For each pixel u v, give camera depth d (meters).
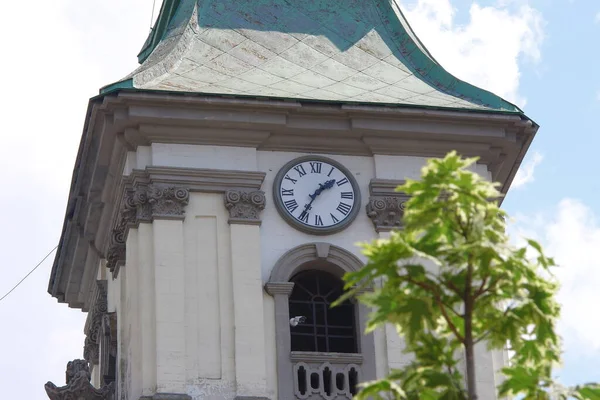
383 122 53.91
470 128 54.41
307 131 53.53
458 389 31.41
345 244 52.72
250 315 51.03
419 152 54.22
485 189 31.69
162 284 51.00
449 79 55.91
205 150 52.81
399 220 53.12
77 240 58.16
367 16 58.50
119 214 53.22
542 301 31.56
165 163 52.41
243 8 57.84
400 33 58.03
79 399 53.72
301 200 52.97
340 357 51.03
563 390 30.73
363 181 53.66
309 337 51.88
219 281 51.38
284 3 58.31
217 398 49.94
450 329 32.16
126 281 52.16
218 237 51.94
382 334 51.53
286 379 50.53
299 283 52.56
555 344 31.56
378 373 51.09
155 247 51.38
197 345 50.47
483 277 31.53
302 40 57.00
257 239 52.09
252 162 52.97
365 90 55.06
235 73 54.88
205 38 56.34
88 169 54.62
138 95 52.22
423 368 31.53
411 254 31.70
